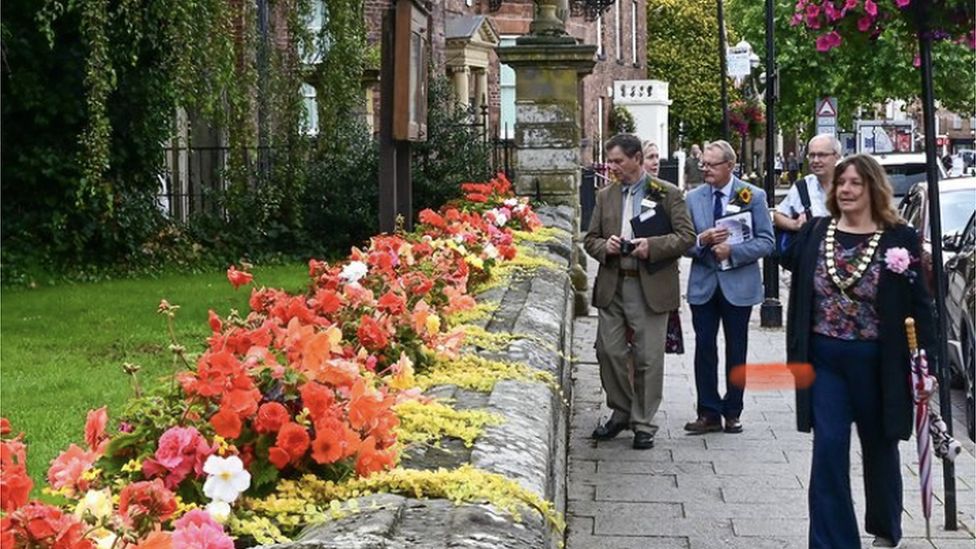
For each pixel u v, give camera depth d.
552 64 16.27
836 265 6.13
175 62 13.96
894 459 6.36
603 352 9.17
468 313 7.00
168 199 20.61
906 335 6.06
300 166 17.73
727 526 7.02
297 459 3.57
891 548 6.46
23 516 2.74
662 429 9.67
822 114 26.16
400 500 3.40
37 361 10.24
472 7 36.62
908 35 7.61
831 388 6.15
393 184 9.06
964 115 41.03
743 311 9.44
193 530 2.81
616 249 9.00
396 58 8.85
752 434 9.45
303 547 2.96
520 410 4.68
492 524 3.20
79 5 13.58
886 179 6.16
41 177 17.47
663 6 59.75
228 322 4.64
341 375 3.81
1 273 16.09
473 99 31.02
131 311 13.59
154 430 3.55
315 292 6.11
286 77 15.92
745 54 29.08
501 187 13.45
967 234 11.36
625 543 6.70
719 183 9.57
